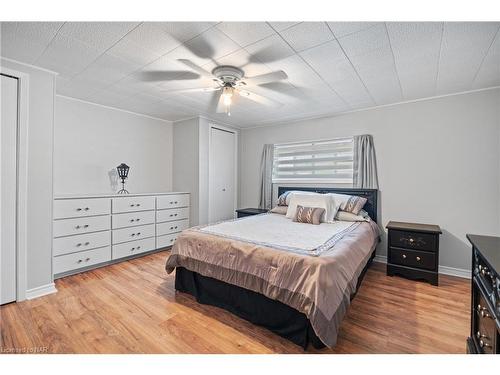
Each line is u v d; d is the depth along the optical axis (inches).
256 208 188.1
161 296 94.7
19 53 81.8
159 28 68.9
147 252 147.9
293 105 135.3
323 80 102.3
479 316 55.1
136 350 64.2
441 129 118.7
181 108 148.3
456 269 115.6
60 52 81.7
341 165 150.9
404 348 65.2
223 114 158.4
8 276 85.7
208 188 172.1
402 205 129.1
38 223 92.7
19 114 87.0
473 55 80.7
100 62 89.0
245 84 101.3
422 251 108.7
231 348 65.6
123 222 132.3
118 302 89.4
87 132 138.1
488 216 108.9
